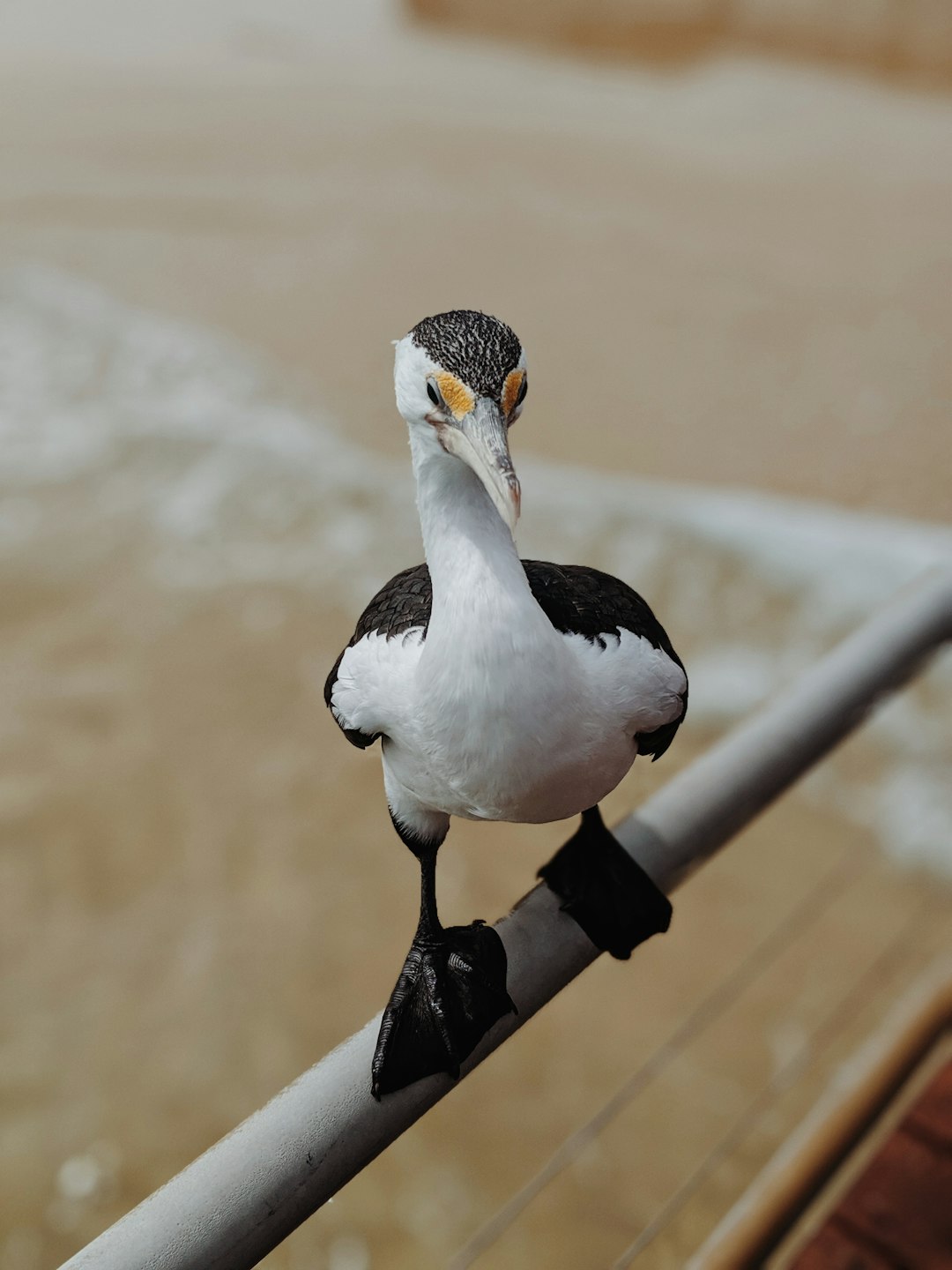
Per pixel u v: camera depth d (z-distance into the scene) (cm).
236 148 1822
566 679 169
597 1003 555
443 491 175
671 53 2473
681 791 204
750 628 782
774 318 1262
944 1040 317
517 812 180
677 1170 476
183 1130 509
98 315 1238
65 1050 545
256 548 892
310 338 1201
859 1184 282
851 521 874
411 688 175
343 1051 164
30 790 686
